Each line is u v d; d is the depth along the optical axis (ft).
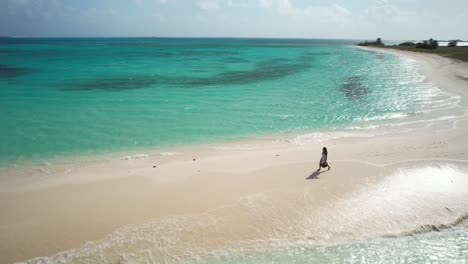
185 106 92.27
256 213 39.19
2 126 71.00
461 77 143.13
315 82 137.59
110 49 380.99
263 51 386.11
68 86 118.93
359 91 116.98
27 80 129.70
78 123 74.79
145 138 66.39
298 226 36.91
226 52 358.64
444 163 53.31
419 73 161.07
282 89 120.78
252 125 76.07
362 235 35.37
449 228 36.42
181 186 45.96
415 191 44.32
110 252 32.63
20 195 43.24
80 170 51.55
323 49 442.91
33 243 33.73
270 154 58.65
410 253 32.71
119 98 101.19
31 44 513.04
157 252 32.68
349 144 63.62
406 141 64.59
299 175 49.42
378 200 42.06
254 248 33.42
